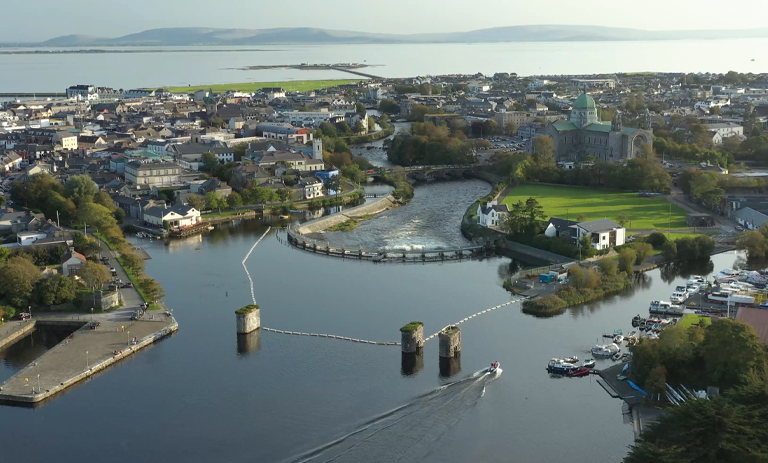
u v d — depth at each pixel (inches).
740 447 7760.8
